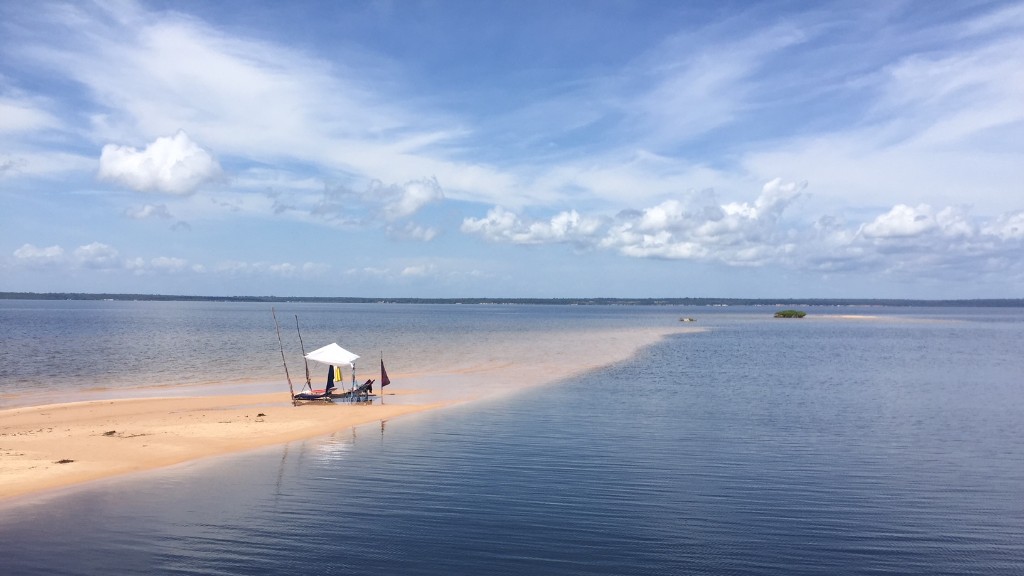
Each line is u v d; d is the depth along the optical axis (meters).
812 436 22.22
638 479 16.95
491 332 99.12
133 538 12.71
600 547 12.48
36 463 17.66
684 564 11.74
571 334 93.50
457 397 31.14
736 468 18.03
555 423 24.44
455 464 18.39
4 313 178.50
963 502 15.24
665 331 104.25
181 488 15.88
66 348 58.12
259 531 13.12
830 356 55.78
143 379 38.12
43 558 11.77
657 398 30.80
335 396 29.50
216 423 23.69
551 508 14.65
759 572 11.46
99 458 18.36
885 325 131.00
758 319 175.50
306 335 84.75
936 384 36.38
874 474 17.48
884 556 12.18
